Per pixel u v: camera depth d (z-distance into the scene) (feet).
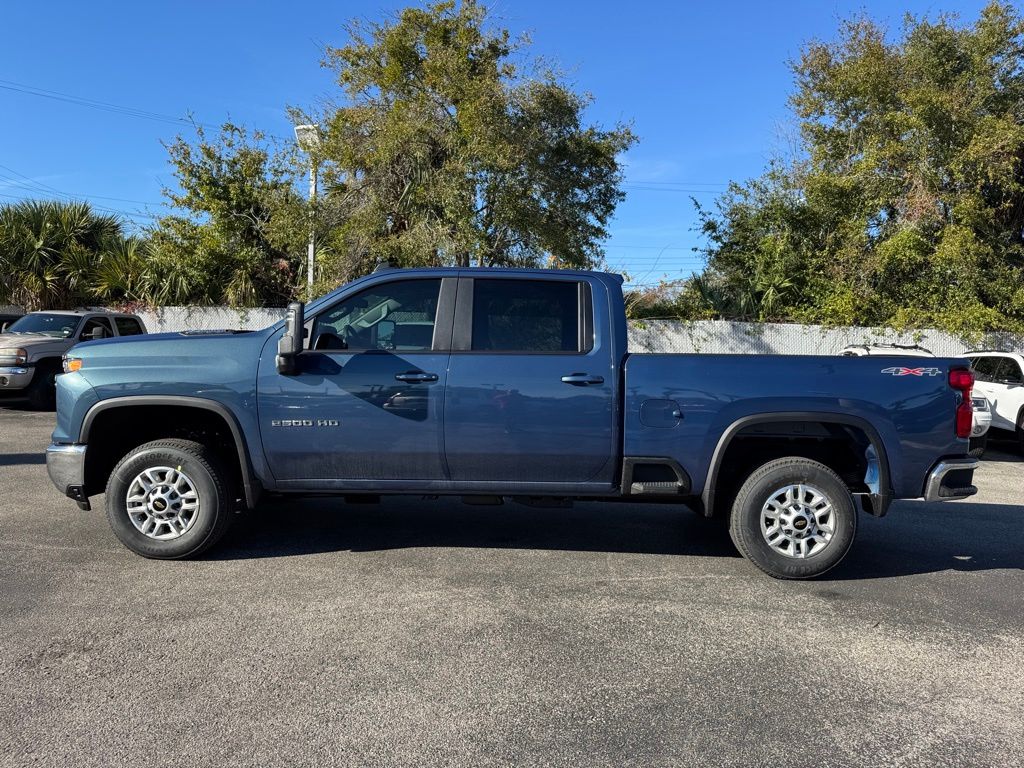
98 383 15.89
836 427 16.22
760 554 15.94
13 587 14.58
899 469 15.83
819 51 64.39
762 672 11.74
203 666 11.46
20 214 66.64
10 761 8.91
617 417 15.80
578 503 22.98
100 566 15.88
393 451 15.88
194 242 66.54
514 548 17.98
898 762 9.35
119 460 17.20
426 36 59.82
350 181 61.57
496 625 13.28
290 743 9.44
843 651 12.59
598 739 9.71
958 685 11.44
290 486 16.28
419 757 9.21
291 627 12.96
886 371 15.80
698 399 15.69
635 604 14.49
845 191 61.52
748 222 67.31
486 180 56.03
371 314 16.37
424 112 56.54
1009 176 56.95
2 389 41.19
